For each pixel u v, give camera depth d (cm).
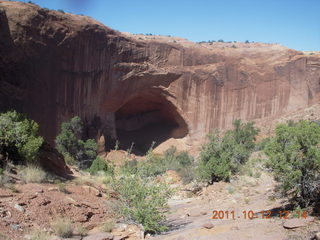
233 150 1739
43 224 657
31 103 3328
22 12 3222
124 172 798
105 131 4275
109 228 709
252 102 5397
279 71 5500
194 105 5078
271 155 648
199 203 1124
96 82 4050
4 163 984
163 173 877
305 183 640
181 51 4916
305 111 5319
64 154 2634
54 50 3512
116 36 4184
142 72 4519
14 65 3155
